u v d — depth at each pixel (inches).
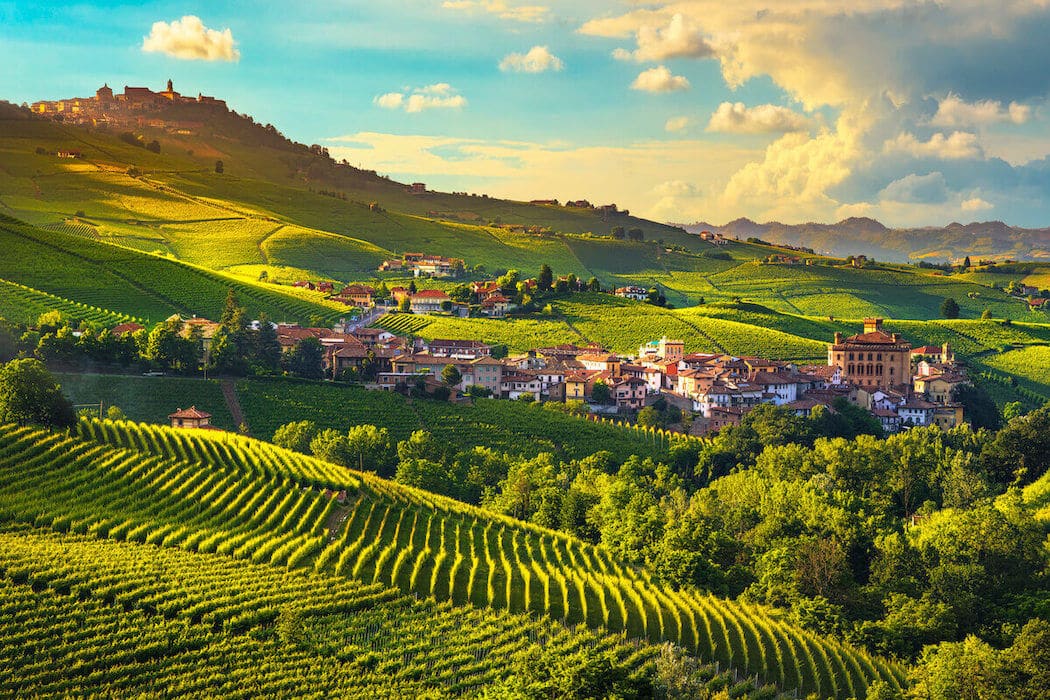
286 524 5364.2
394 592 4621.1
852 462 7578.7
